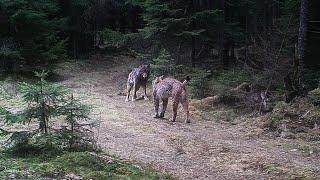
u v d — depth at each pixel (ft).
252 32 84.23
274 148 35.91
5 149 27.07
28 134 26.71
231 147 35.63
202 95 58.13
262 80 55.57
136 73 59.88
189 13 69.97
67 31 108.17
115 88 71.92
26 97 26.04
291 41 61.41
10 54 74.38
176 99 46.19
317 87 54.24
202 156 32.65
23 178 21.13
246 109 51.31
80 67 95.45
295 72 48.98
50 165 23.40
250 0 84.48
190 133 40.70
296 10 63.26
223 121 47.52
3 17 78.69
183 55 75.46
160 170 27.94
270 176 28.02
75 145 28.17
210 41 74.54
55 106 27.02
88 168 24.29
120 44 81.46
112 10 116.06
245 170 29.43
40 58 79.71
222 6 75.41
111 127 41.32
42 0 83.41
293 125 42.32
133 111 51.93
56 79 79.92
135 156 30.91
